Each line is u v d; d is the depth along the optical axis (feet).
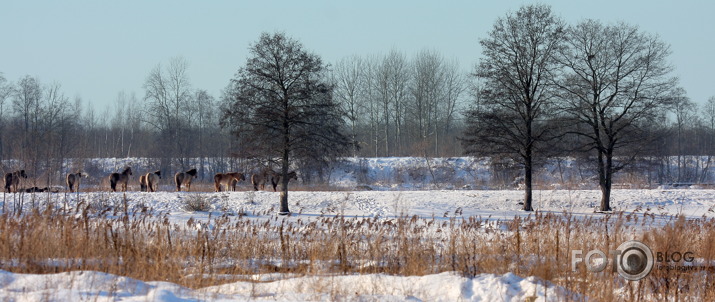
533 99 131.34
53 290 31.22
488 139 129.80
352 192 137.18
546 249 49.88
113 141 286.25
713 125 295.28
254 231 58.59
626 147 130.62
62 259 43.11
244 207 123.95
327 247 52.11
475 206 128.67
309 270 41.96
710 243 49.96
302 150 123.03
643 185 176.76
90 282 33.71
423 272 44.60
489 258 46.83
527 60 130.31
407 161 216.95
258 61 125.80
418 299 33.37
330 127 126.72
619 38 128.57
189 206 117.60
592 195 137.59
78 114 298.76
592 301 36.19
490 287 36.58
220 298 32.94
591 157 135.44
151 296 31.09
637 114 126.62
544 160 132.26
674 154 261.24
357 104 270.46
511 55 131.54
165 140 243.81
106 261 41.86
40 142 177.68
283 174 123.34
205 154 255.91
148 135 289.94
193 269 42.68
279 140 123.03
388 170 211.20
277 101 124.36
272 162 125.59
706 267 44.09
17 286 32.86
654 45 126.93
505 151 129.39
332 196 131.34
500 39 131.95
